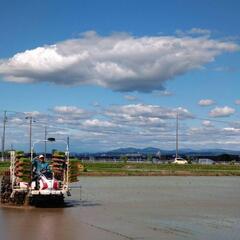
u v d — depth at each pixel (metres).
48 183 26.69
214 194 39.97
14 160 27.34
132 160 143.00
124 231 19.31
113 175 73.06
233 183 57.97
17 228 19.61
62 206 27.81
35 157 27.47
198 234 19.02
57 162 27.70
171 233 19.11
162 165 107.69
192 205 30.27
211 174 82.00
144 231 19.41
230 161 152.25
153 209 27.59
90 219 22.59
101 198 34.38
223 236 18.66
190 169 93.44
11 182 27.78
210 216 24.70
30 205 27.19
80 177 67.00
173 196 37.22
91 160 132.25
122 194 38.31
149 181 59.53
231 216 24.75
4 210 25.31
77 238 17.58
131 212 25.83
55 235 18.09
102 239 17.50
